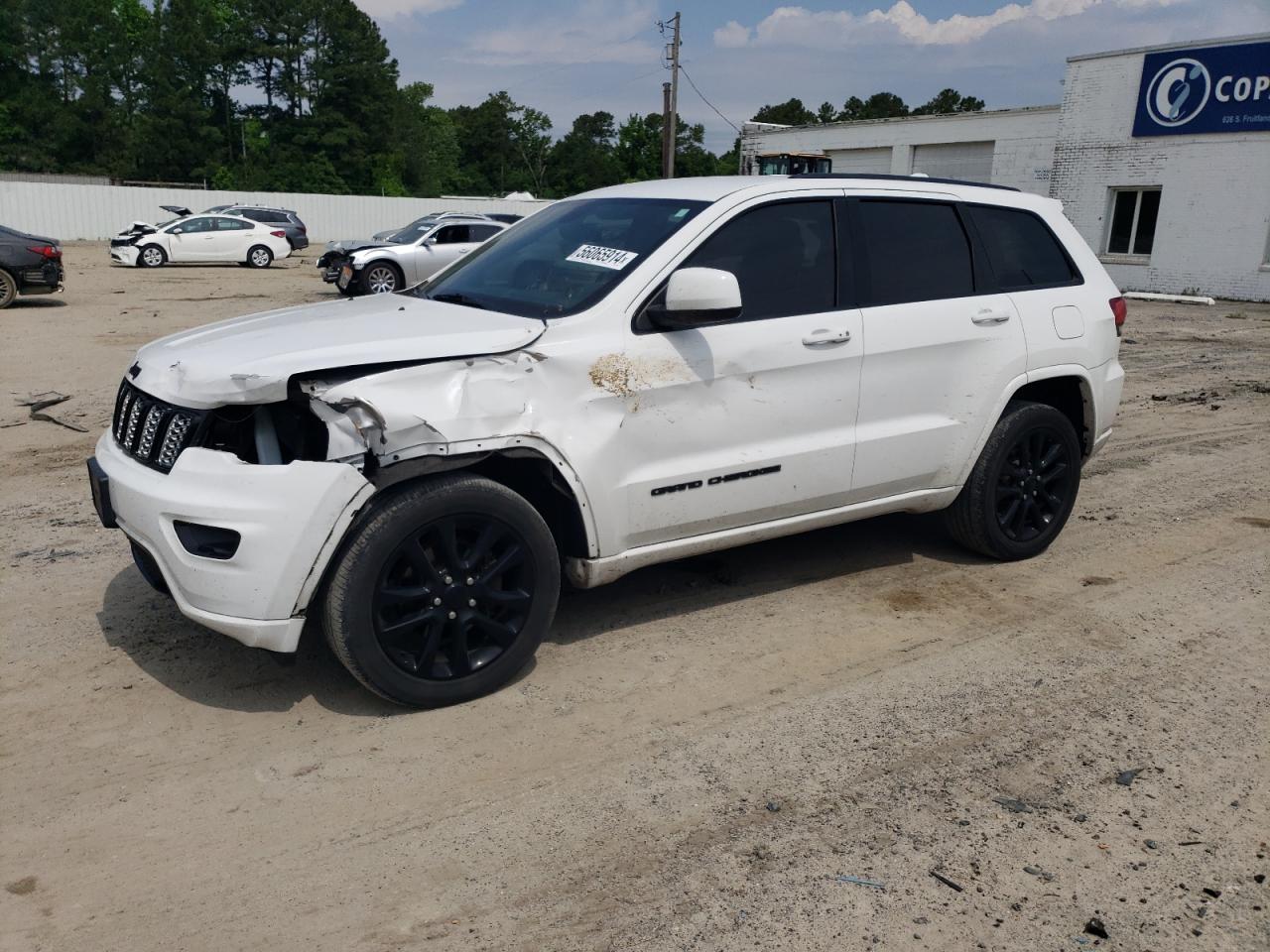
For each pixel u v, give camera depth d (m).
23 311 16.42
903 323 4.59
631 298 3.94
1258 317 19.78
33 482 6.69
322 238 46.06
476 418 3.52
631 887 2.78
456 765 3.36
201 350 3.67
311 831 3.01
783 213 4.39
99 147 73.75
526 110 106.38
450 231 19.92
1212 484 6.98
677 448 4.03
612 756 3.43
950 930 2.62
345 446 3.34
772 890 2.77
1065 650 4.31
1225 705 3.84
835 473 4.47
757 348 4.16
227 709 3.70
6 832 2.99
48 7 72.12
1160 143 25.39
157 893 2.74
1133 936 2.61
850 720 3.69
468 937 2.59
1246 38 23.44
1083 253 5.45
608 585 4.94
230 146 79.88
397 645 3.59
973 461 4.96
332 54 78.69
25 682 3.87
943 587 4.99
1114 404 5.51
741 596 4.84
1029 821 3.09
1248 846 2.98
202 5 80.81
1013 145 33.00
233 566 3.31
